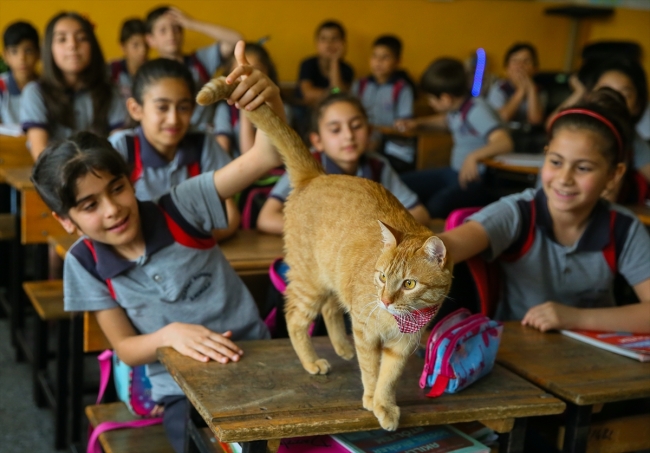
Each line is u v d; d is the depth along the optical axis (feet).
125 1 17.65
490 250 6.01
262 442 3.80
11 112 14.03
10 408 8.68
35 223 8.76
